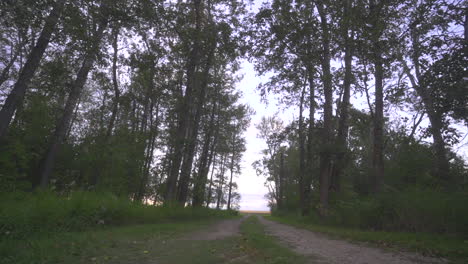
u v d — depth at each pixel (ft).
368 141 70.23
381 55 38.14
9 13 25.18
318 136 57.06
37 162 47.62
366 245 22.34
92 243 19.38
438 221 24.82
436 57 28.17
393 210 30.45
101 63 40.47
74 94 47.67
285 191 140.46
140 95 76.28
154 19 43.16
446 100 27.40
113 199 35.81
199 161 86.38
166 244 20.75
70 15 29.45
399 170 41.96
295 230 38.99
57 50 37.78
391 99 36.73
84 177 52.85
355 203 39.04
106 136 60.18
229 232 32.99
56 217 23.56
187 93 61.36
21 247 16.05
